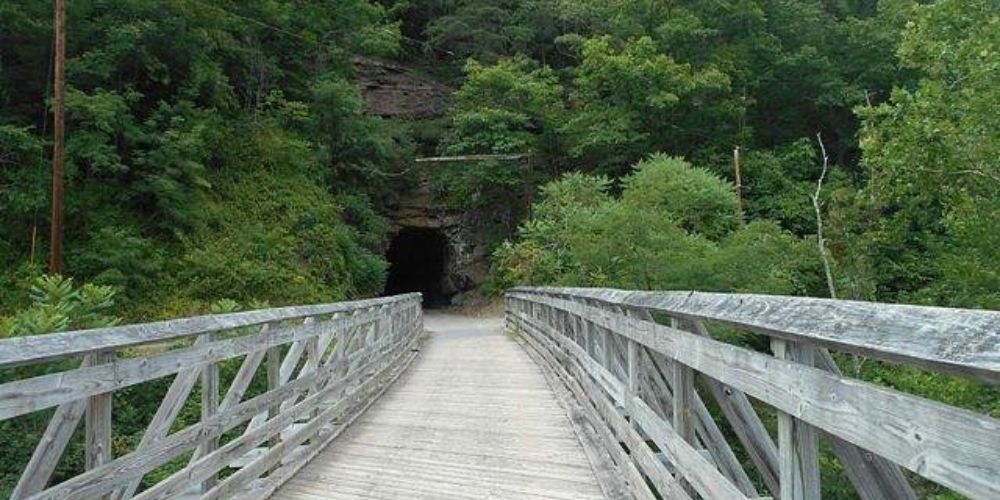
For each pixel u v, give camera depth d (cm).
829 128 2681
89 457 253
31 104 1609
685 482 302
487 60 2920
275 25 2239
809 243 1375
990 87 916
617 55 2488
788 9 2664
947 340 104
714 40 2588
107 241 1460
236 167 1909
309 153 2109
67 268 1429
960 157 946
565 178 2130
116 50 1605
